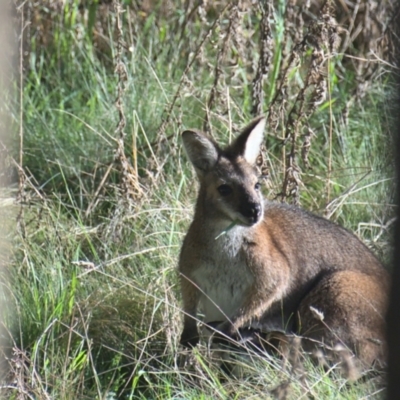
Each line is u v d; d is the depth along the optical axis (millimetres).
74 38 15430
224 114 13055
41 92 14820
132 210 11766
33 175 13273
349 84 14766
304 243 10562
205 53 14297
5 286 10344
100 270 10883
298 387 8508
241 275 10250
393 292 6871
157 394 8992
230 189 10078
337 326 9906
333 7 11914
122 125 12031
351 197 12289
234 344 9977
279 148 13023
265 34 12195
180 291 10633
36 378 8805
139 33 15461
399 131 6949
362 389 8797
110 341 9898
